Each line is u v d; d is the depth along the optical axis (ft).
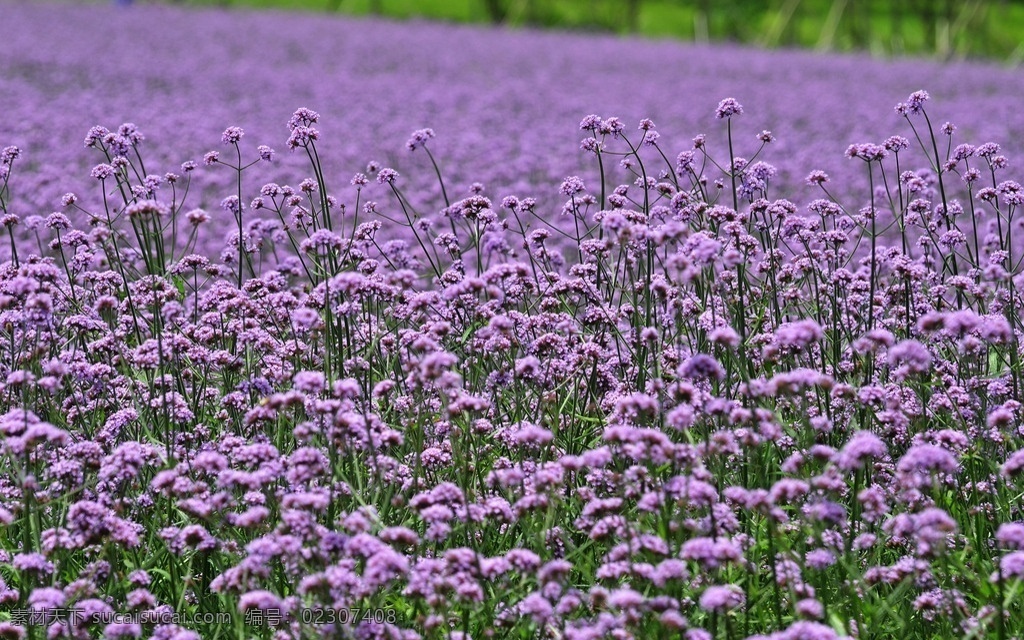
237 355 25.54
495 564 17.03
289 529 17.72
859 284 26.96
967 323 19.48
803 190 48.29
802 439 21.16
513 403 24.50
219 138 58.54
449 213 28.68
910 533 18.84
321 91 83.92
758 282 28.60
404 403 22.86
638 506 17.85
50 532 18.37
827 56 139.23
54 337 25.38
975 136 67.10
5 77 82.43
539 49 132.36
